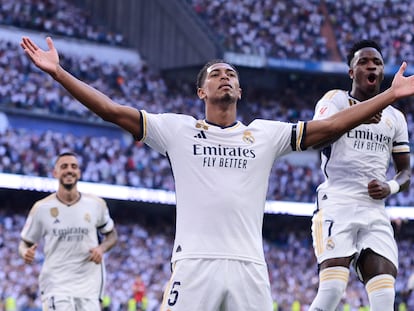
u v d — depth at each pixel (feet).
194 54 140.46
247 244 20.08
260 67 142.10
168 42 143.23
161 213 123.95
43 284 38.06
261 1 150.51
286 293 111.34
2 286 92.12
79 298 37.58
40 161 112.37
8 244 103.55
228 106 20.97
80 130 123.75
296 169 129.08
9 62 124.57
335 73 145.69
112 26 147.13
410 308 107.65
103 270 38.70
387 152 27.27
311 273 119.44
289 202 125.18
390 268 25.99
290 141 20.89
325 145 21.43
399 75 20.30
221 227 20.01
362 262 26.37
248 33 144.66
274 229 128.57
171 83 142.51
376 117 26.37
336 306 25.88
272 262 119.65
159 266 110.22
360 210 26.40
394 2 156.76
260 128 20.98
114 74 137.28
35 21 136.15
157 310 97.71
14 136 114.73
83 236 38.11
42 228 38.40
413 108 146.30
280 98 147.54
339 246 26.04
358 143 26.73
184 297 19.70
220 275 19.74
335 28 150.92
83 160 116.57
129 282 102.27
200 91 21.93
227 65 21.31
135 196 117.29
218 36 142.00
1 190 115.24
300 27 148.97
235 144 20.63
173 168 20.70
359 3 155.43
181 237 20.18
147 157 121.49
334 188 26.91
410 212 124.26
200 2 148.46
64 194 38.34
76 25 140.77
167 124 20.79
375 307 25.58
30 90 122.52
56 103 123.03
